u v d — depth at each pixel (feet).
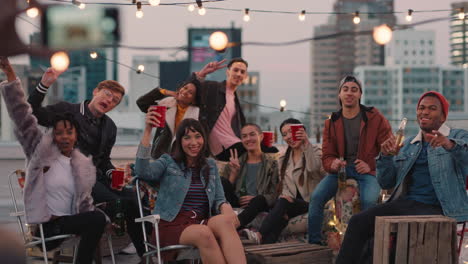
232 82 17.38
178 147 11.87
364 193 13.97
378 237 9.93
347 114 14.76
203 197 11.82
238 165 15.15
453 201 10.85
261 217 14.99
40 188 11.05
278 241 14.85
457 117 25.45
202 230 10.48
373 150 14.44
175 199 11.55
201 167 11.94
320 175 15.33
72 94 259.80
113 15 2.54
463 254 14.34
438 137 10.37
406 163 11.50
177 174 11.71
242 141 15.28
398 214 11.02
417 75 568.41
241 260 10.52
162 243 11.25
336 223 14.20
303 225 14.71
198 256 10.89
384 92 579.89
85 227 11.07
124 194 14.90
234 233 10.82
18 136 11.30
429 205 11.15
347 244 11.00
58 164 11.58
